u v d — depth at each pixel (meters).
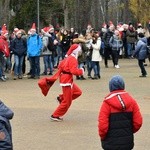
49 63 33.97
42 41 33.41
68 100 18.28
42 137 15.80
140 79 31.23
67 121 18.23
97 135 15.98
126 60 46.16
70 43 39.22
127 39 47.09
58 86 27.83
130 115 10.97
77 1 71.81
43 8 83.75
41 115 19.39
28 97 23.83
